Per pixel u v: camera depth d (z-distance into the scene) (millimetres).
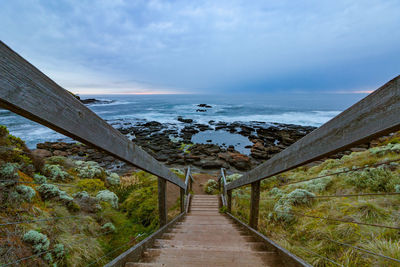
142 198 5250
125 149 1434
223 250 1793
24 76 694
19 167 3443
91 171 6613
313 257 2242
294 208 3623
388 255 1844
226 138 23672
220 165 14375
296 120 38500
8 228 2039
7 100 631
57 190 3441
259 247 2041
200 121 37594
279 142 21781
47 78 782
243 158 15297
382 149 5504
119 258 1379
